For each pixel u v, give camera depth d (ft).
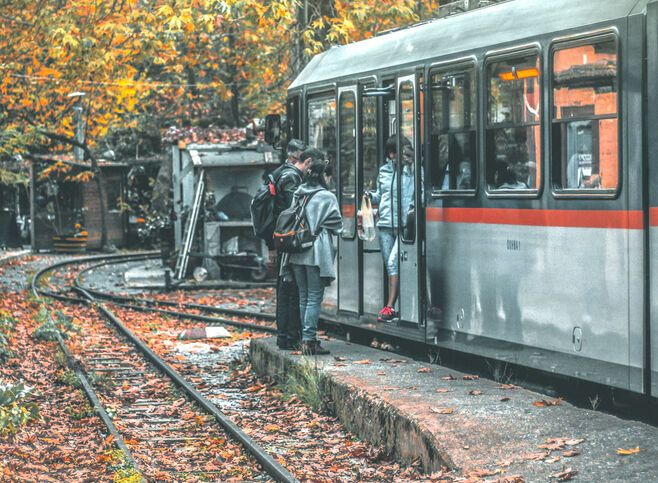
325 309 48.16
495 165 35.06
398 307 41.60
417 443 28.50
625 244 29.04
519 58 33.65
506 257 34.42
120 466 29.22
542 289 32.60
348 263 45.88
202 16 72.90
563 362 31.73
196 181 96.02
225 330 61.36
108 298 83.15
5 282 98.02
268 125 52.49
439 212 38.34
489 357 35.68
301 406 38.17
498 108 34.83
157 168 159.22
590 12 30.58
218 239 96.12
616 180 29.32
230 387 44.09
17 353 50.72
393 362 39.09
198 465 31.07
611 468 24.07
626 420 28.27
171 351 55.06
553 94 31.99
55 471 29.60
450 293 37.76
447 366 40.65
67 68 88.22
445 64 37.83
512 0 35.78
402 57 41.09
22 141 121.90
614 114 29.40
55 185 149.69
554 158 31.99
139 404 40.96
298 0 74.08
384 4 80.48
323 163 41.11
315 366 38.04
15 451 30.89
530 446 26.27
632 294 28.81
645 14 28.48
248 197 97.30
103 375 47.09
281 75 113.19
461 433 27.53
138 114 150.41
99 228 153.48
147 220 153.89
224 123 144.66
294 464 30.25
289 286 43.62
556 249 31.94
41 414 37.55
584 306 30.71
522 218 33.50
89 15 82.43
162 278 98.43
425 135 39.11
